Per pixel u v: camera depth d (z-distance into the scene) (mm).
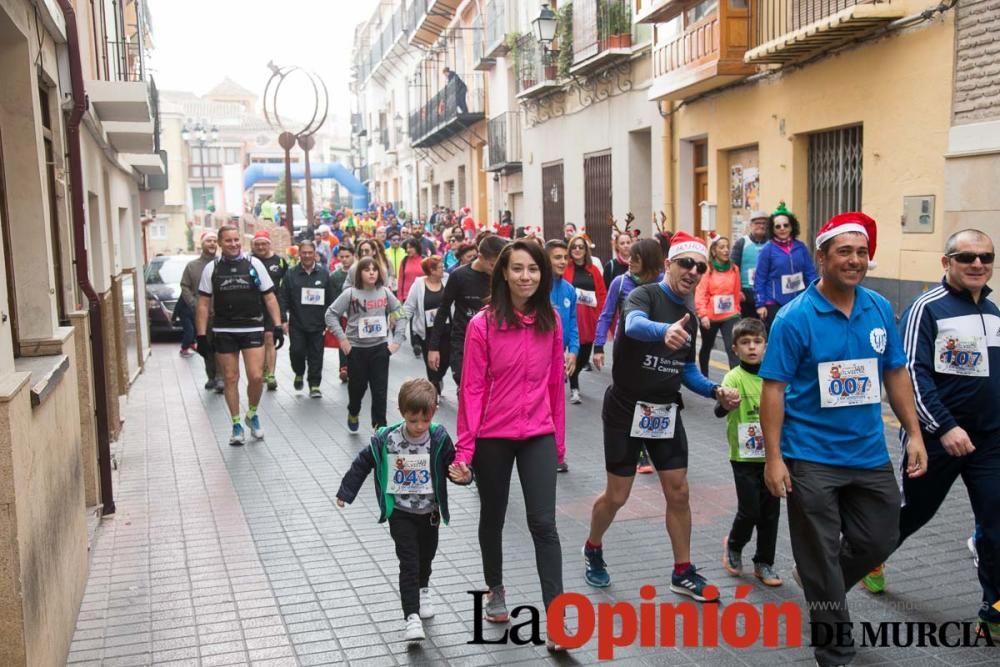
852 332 4355
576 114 22016
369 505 7453
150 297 19859
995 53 9664
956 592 5348
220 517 7223
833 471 4355
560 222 23594
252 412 9906
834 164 12875
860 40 11758
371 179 60750
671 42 16078
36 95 5977
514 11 26312
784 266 10727
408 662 4742
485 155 31281
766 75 13953
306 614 5363
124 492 7984
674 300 5254
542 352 4906
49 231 6094
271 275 12844
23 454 4059
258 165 50844
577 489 7688
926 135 10672
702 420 10070
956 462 4914
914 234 10945
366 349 9828
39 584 4250
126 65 15984
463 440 4863
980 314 4906
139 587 5832
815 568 4348
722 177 15805
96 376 7250
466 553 6285
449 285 8750
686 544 5402
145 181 19719
